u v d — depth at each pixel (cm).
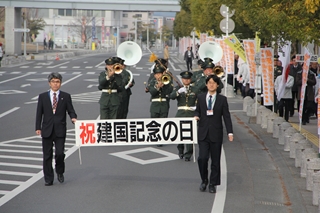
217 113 1220
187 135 1291
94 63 7400
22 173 1417
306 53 1870
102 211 1083
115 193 1229
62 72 5644
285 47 2284
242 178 1402
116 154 1700
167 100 1806
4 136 1994
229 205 1144
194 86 1575
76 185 1300
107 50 13212
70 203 1141
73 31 16288
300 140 1516
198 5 5038
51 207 1109
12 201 1151
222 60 3931
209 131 1220
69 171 1455
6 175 1392
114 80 1912
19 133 2056
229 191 1264
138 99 3303
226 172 1470
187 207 1122
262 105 2608
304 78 1902
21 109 2741
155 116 1798
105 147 1817
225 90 3581
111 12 16225
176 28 9469
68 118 2456
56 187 1278
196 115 1230
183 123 1291
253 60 2739
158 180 1362
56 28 16212
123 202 1154
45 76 5034
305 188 1276
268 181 1373
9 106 2858
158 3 8588
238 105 3141
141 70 6181
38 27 13912
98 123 1304
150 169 1489
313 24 1606
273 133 1975
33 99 3189
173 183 1331
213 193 1241
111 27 16438
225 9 3316
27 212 1072
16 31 8300
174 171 1466
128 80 2159
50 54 9881
